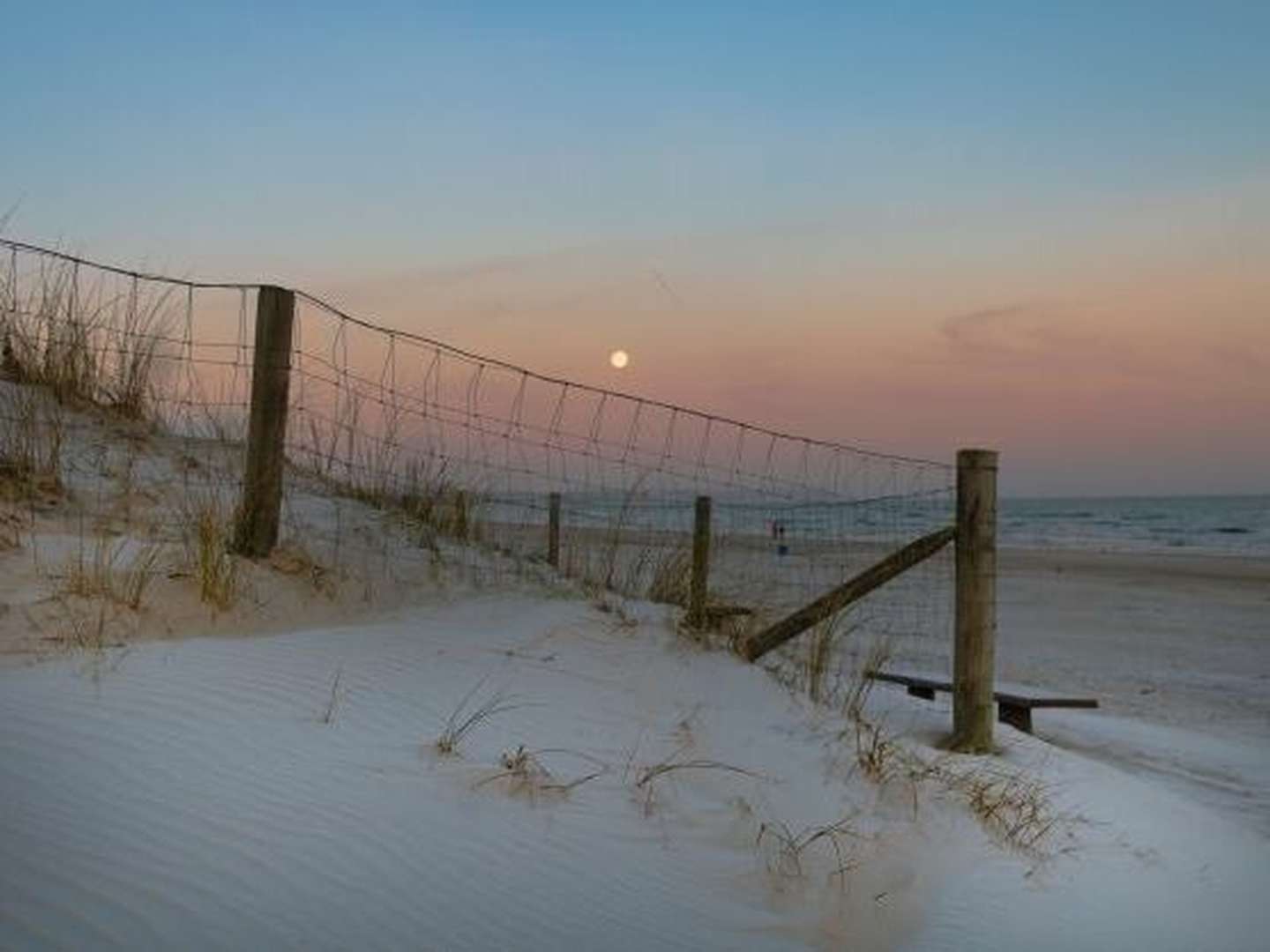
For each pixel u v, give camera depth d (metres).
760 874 4.74
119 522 7.08
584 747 5.45
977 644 7.46
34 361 8.93
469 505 10.09
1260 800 7.83
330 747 4.66
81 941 2.88
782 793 5.56
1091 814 6.50
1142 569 32.62
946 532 7.63
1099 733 9.77
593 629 7.36
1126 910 5.22
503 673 6.21
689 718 6.24
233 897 3.31
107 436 8.48
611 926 3.89
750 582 12.20
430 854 3.98
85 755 4.01
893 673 11.23
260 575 6.79
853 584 7.79
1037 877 5.43
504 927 3.65
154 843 3.50
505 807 4.55
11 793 3.58
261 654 5.65
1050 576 29.70
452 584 8.00
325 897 3.48
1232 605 21.86
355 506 9.14
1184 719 10.79
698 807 5.18
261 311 6.95
